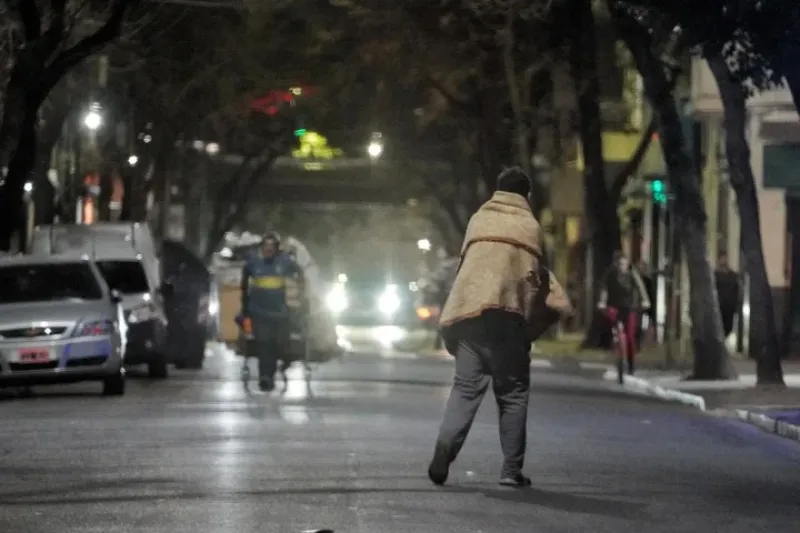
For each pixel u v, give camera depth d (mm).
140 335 63094
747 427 48719
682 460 37562
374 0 88188
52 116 89438
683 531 26094
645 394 64125
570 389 65000
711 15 49375
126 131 108938
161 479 31250
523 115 95375
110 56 94875
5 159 68250
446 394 57312
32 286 55562
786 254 90312
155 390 57781
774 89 82438
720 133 97875
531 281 29734
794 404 54781
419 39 93812
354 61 99438
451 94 105375
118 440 38656
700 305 67188
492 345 29688
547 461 35875
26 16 67312
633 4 52188
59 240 67812
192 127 119688
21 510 27219
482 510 27641
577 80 87625
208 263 138625
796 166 84250
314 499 28641
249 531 25172
